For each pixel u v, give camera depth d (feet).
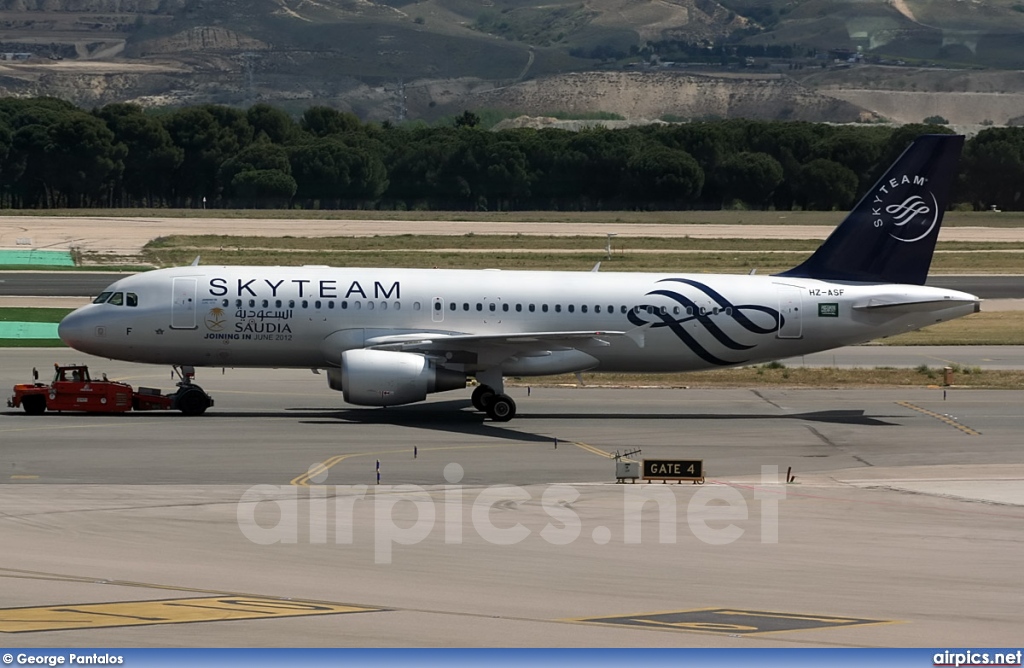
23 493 321.93
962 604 233.96
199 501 315.17
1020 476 377.91
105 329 484.33
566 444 428.97
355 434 440.04
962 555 271.69
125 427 442.91
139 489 331.57
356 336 488.44
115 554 256.93
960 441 447.42
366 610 222.48
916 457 413.59
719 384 606.96
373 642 204.64
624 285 509.35
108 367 605.31
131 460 377.71
